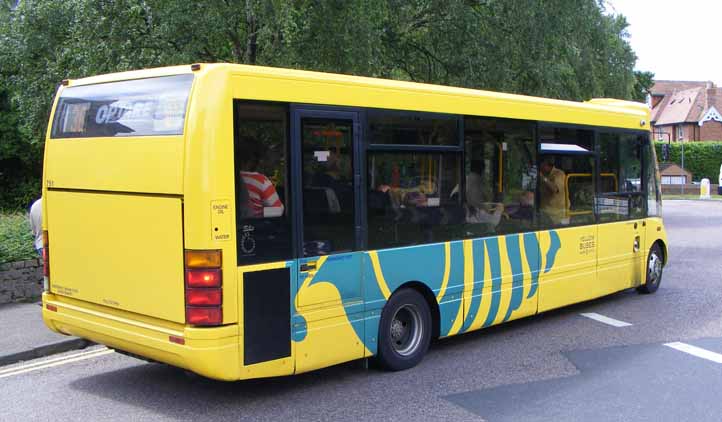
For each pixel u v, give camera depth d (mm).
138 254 5492
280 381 6441
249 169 5355
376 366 6773
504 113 7770
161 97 5367
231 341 5219
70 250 6133
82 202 5961
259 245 5406
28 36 15539
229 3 13625
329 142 5938
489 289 7625
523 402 5840
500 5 16453
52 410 5711
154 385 6367
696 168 55688
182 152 5156
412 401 5867
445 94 7047
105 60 13336
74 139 6047
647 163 10609
